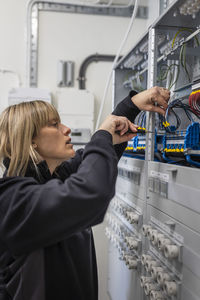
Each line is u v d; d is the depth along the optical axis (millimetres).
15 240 635
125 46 2275
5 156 759
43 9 2148
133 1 2250
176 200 792
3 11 2133
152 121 1000
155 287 922
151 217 991
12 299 724
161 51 1220
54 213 606
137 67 1644
